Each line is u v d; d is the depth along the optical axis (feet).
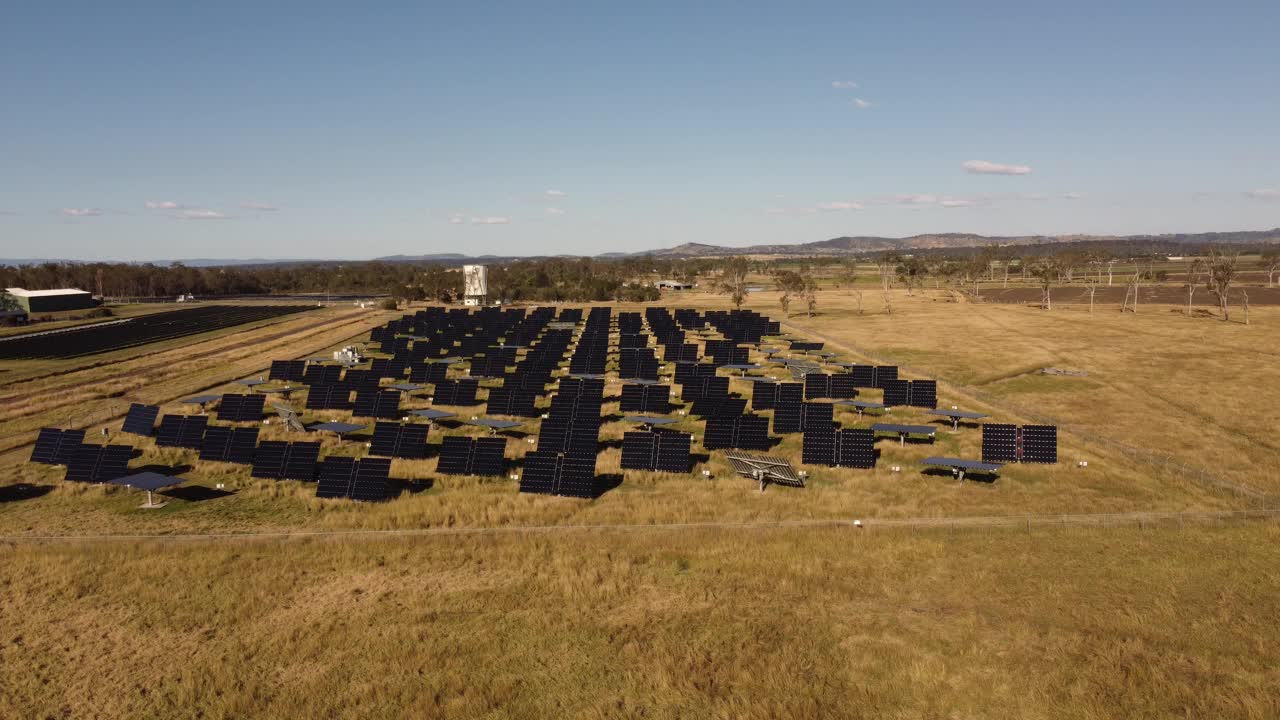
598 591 102.22
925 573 106.63
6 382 252.01
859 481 145.89
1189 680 79.77
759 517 128.26
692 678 83.05
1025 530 120.78
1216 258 571.28
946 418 196.03
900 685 81.10
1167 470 149.89
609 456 161.07
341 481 136.46
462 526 125.18
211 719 76.79
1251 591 98.78
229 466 153.38
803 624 93.91
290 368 242.58
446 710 77.92
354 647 89.66
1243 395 216.74
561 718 77.00
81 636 92.17
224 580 106.32
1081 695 78.02
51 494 139.13
